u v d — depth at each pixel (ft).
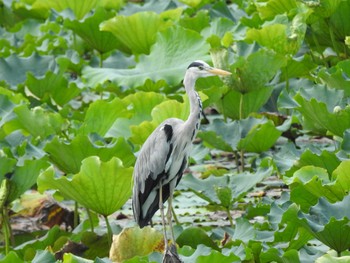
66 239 38.40
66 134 44.91
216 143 46.68
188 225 40.86
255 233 35.60
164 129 36.11
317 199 37.88
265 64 49.75
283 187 44.70
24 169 39.19
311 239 35.14
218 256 31.68
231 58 49.83
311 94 45.52
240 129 47.55
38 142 43.06
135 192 36.22
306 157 39.93
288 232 34.42
